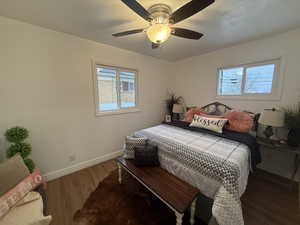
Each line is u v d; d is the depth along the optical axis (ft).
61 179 7.07
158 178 5.07
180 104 11.85
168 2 4.51
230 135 6.57
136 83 10.57
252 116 7.76
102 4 4.67
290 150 5.96
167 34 4.93
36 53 6.22
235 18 5.54
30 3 4.60
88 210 5.14
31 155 6.47
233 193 3.80
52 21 5.80
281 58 6.98
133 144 6.52
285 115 6.60
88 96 8.04
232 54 8.74
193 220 4.34
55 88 6.87
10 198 3.44
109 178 7.14
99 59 8.21
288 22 5.89
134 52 9.93
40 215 3.45
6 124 5.79
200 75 10.70
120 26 6.23
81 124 7.93
